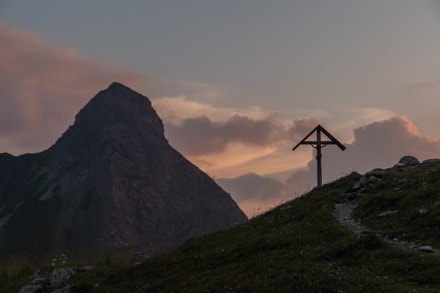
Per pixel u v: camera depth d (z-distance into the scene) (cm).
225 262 3042
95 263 4338
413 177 3903
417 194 3444
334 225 3203
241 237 3497
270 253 2939
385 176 4178
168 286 2859
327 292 2241
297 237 3108
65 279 3594
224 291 2523
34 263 4478
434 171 3903
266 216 4028
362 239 2741
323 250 2778
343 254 2686
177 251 3612
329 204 3794
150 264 3434
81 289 3181
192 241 3844
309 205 3894
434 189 3447
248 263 2853
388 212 3316
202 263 3127
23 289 3378
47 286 3459
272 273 2570
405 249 2606
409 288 2100
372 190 3928
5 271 4184
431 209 3098
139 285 3077
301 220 3572
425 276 2238
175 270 3147
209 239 3738
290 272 2528
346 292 2183
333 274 2381
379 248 2670
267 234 3362
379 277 2294
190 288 2705
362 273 2364
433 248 2616
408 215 3152
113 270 3688
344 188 4225
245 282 2544
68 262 4434
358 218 3425
